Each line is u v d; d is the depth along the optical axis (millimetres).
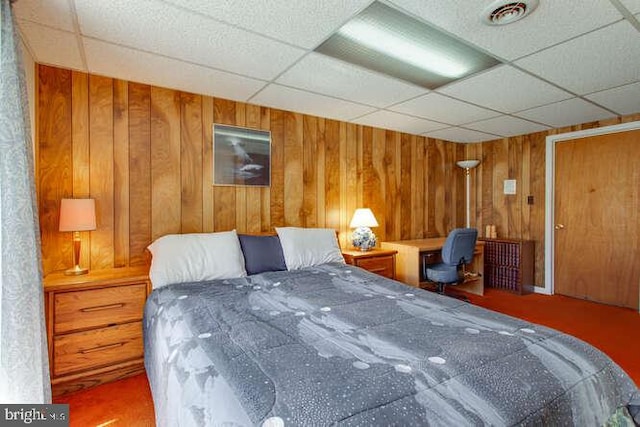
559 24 1691
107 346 2070
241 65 2193
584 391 1049
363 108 3121
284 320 1539
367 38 1847
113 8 1552
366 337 1335
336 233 3334
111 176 2418
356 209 3705
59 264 2248
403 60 2121
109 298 2074
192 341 1319
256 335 1350
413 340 1296
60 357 1933
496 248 4254
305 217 3340
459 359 1126
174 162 2652
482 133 4160
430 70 2268
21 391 1247
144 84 2531
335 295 1947
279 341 1296
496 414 874
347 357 1156
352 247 3652
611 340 2650
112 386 2053
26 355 1271
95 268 2369
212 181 2816
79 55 2045
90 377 2035
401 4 1540
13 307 1229
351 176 3670
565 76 2357
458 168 4773
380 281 2293
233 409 887
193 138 2729
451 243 3266
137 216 2514
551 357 1163
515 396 947
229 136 2889
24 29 1725
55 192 2230
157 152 2586
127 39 1848
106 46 1928
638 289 3367
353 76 2371
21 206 1274
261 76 2375
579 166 3766
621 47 1931
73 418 1744
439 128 3910
